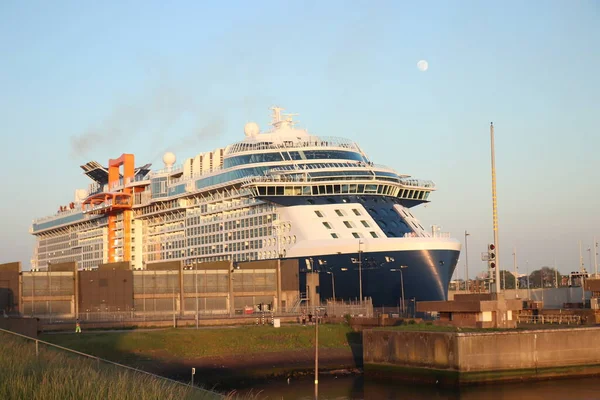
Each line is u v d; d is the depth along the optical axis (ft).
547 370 266.16
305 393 260.01
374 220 409.90
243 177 447.01
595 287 362.53
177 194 517.14
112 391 138.51
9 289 375.04
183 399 143.74
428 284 387.14
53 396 135.54
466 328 278.46
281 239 420.77
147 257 560.61
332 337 333.62
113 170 631.97
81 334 311.47
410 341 274.36
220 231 473.26
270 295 419.13
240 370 294.46
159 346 302.86
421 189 442.91
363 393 258.37
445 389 258.37
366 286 393.09
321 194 414.62
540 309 344.49
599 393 244.63
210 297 415.23
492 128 323.37
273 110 480.23
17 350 183.52
